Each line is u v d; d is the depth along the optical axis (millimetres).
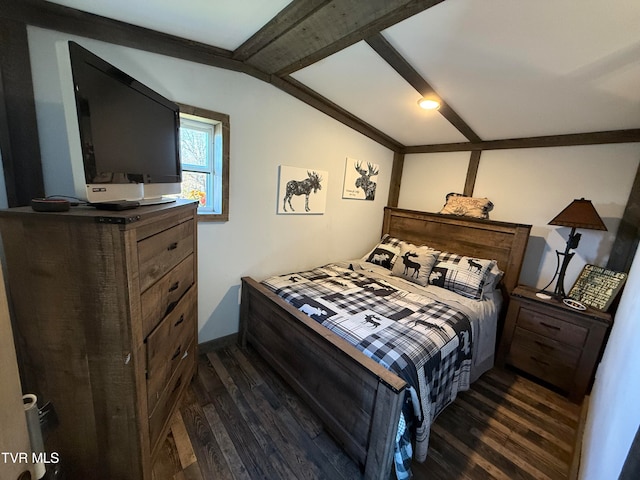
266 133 2270
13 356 467
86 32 1435
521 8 1133
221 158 2041
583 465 1275
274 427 1627
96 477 1128
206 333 2266
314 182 2727
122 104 1104
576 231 2418
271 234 2518
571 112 2004
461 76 1765
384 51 1601
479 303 2270
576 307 2102
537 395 2115
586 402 1933
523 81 1705
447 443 1625
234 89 2014
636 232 2141
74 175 945
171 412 1459
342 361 1465
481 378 2295
